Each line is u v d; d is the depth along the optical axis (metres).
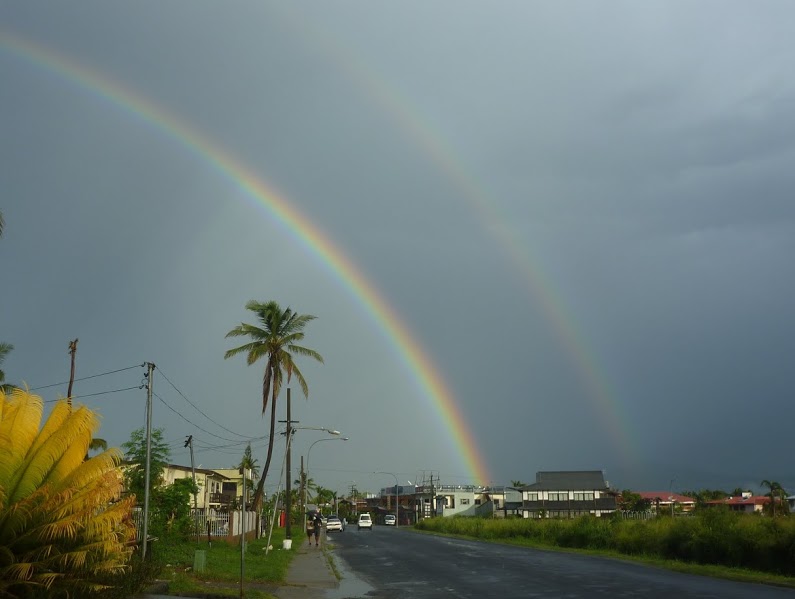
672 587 22.88
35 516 13.05
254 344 48.78
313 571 30.45
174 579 21.33
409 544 55.72
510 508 109.44
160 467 30.39
